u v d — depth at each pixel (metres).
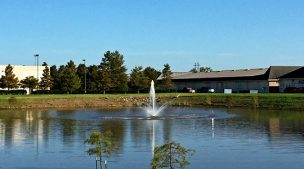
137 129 49.06
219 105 92.06
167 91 130.50
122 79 126.88
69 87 125.56
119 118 63.19
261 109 80.50
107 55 127.06
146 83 128.12
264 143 38.03
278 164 29.67
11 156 32.88
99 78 125.75
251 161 30.56
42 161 31.00
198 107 89.62
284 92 108.31
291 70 117.00
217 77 129.88
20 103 90.62
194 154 32.91
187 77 141.25
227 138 41.31
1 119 62.78
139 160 30.94
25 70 137.62
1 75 133.00
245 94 98.38
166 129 48.84
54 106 92.62
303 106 78.25
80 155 32.88
